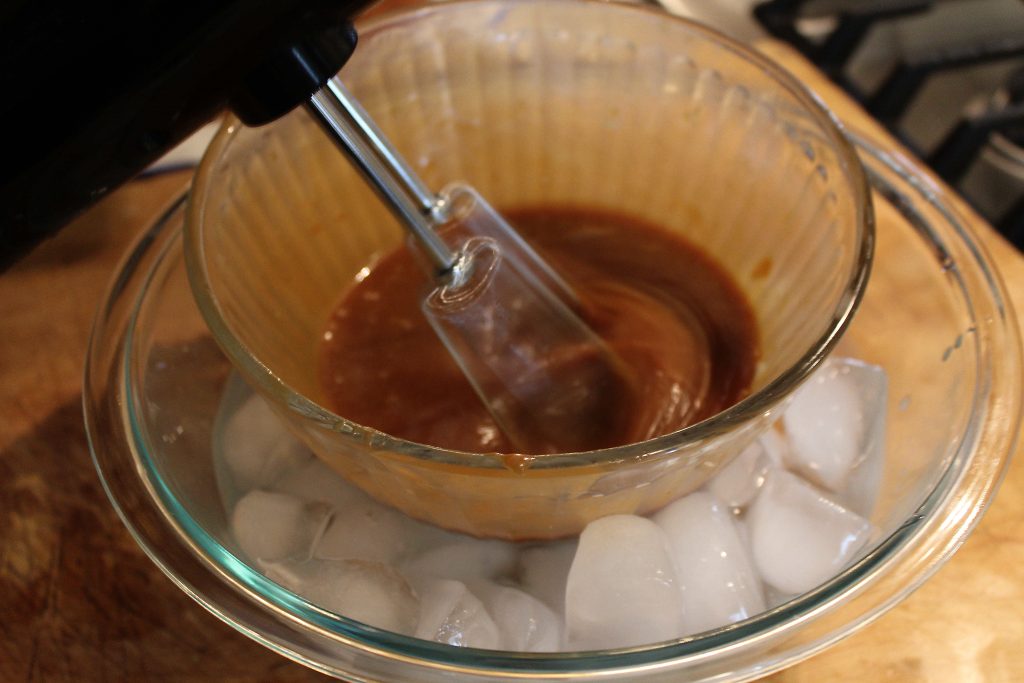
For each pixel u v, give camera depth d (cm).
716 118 47
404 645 36
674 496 40
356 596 38
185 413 44
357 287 49
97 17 32
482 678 36
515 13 47
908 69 78
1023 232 68
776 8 80
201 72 33
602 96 49
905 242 47
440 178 52
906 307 46
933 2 79
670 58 47
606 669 35
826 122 42
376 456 35
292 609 37
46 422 46
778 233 46
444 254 41
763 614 36
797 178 45
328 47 35
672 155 49
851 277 38
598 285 48
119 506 39
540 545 41
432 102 49
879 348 45
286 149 45
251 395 45
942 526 38
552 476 34
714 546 40
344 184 48
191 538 38
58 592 41
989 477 38
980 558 41
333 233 49
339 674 36
